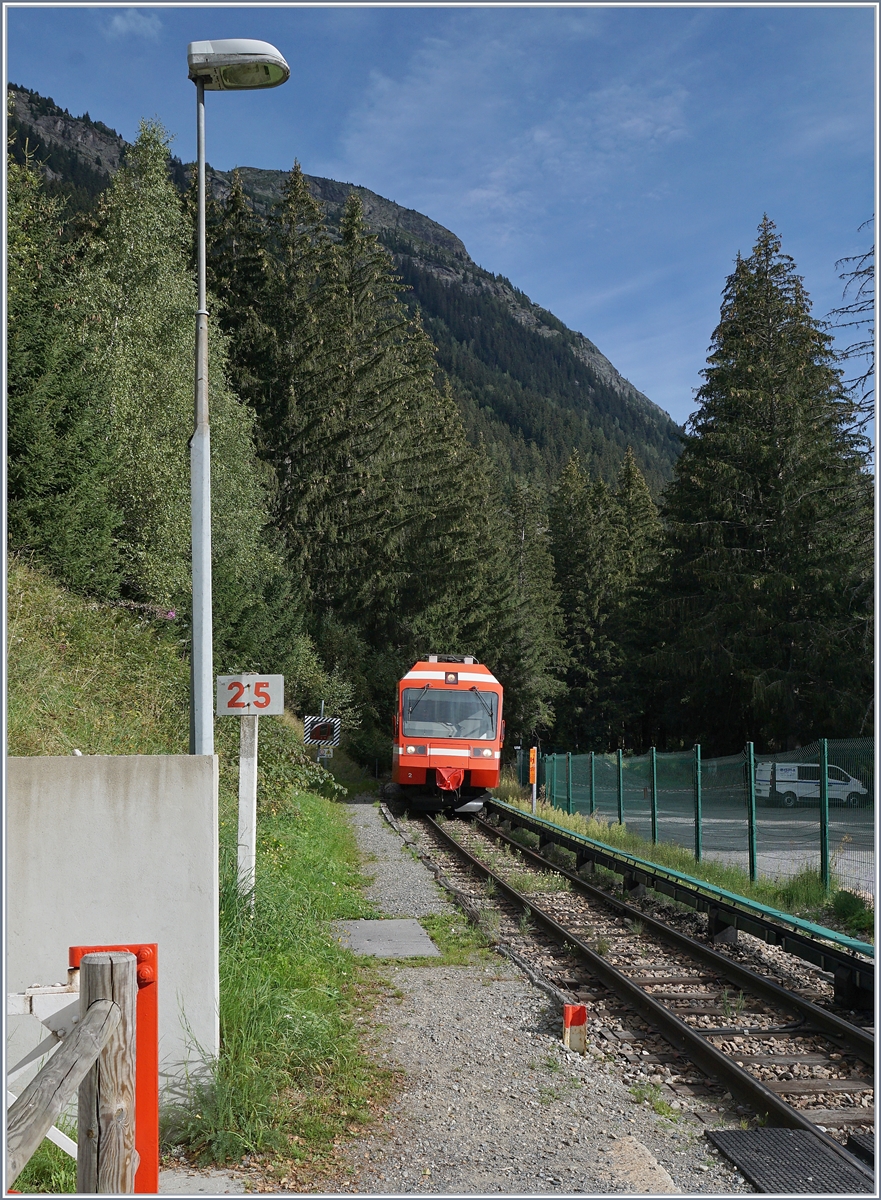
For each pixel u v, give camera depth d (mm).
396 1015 6758
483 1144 4715
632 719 58219
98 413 18969
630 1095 5453
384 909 10539
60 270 22875
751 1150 4652
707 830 15375
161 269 25562
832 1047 6262
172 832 4988
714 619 36406
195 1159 4543
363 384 41812
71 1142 3615
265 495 33125
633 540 71500
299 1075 5430
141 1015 3697
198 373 7555
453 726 20781
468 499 47812
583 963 8367
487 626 48844
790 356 37125
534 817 17766
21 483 14977
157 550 19156
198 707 7273
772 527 36438
